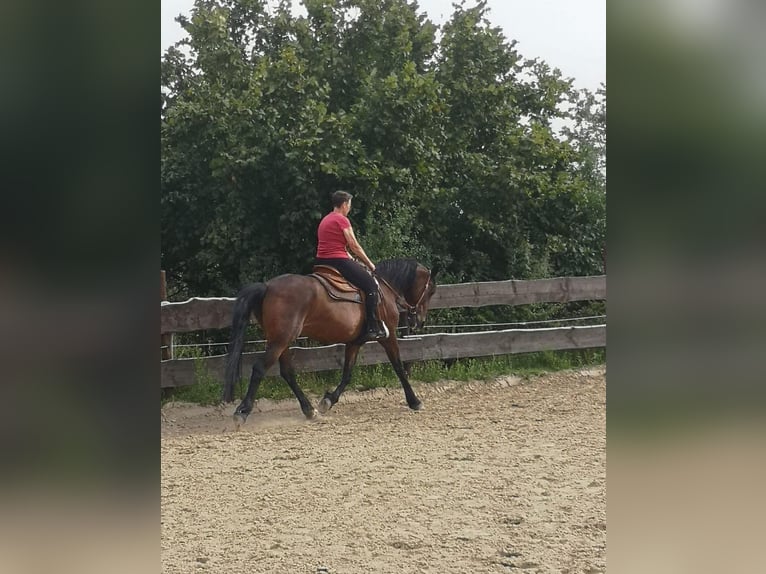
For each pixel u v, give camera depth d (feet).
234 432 22.57
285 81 33.60
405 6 37.96
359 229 34.32
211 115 33.04
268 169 33.06
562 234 38.93
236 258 34.30
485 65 38.60
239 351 22.22
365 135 34.47
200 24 34.47
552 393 27.89
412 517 13.99
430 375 29.40
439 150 36.99
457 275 36.70
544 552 12.00
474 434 21.71
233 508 14.75
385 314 25.35
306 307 23.41
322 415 25.03
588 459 18.38
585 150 43.57
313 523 13.75
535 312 35.99
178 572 11.16
